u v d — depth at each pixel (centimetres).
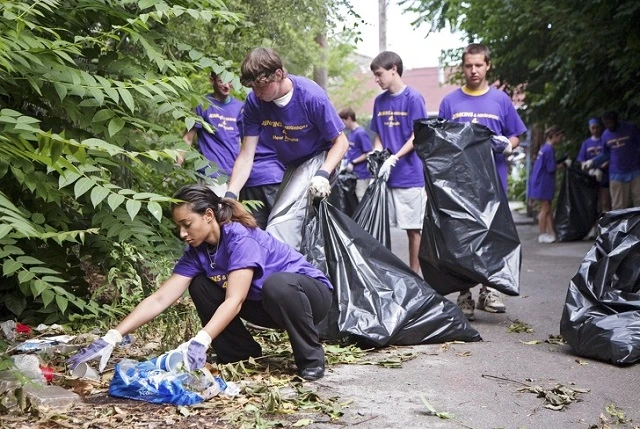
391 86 810
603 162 1381
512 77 1684
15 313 600
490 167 689
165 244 627
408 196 806
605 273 577
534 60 1497
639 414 440
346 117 1310
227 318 457
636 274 579
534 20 1395
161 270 598
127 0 586
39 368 463
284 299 477
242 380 483
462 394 469
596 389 486
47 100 600
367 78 3114
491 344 599
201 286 488
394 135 812
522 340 618
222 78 624
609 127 1342
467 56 742
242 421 407
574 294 581
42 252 619
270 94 574
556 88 1402
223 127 795
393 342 577
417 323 582
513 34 1547
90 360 470
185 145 602
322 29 989
